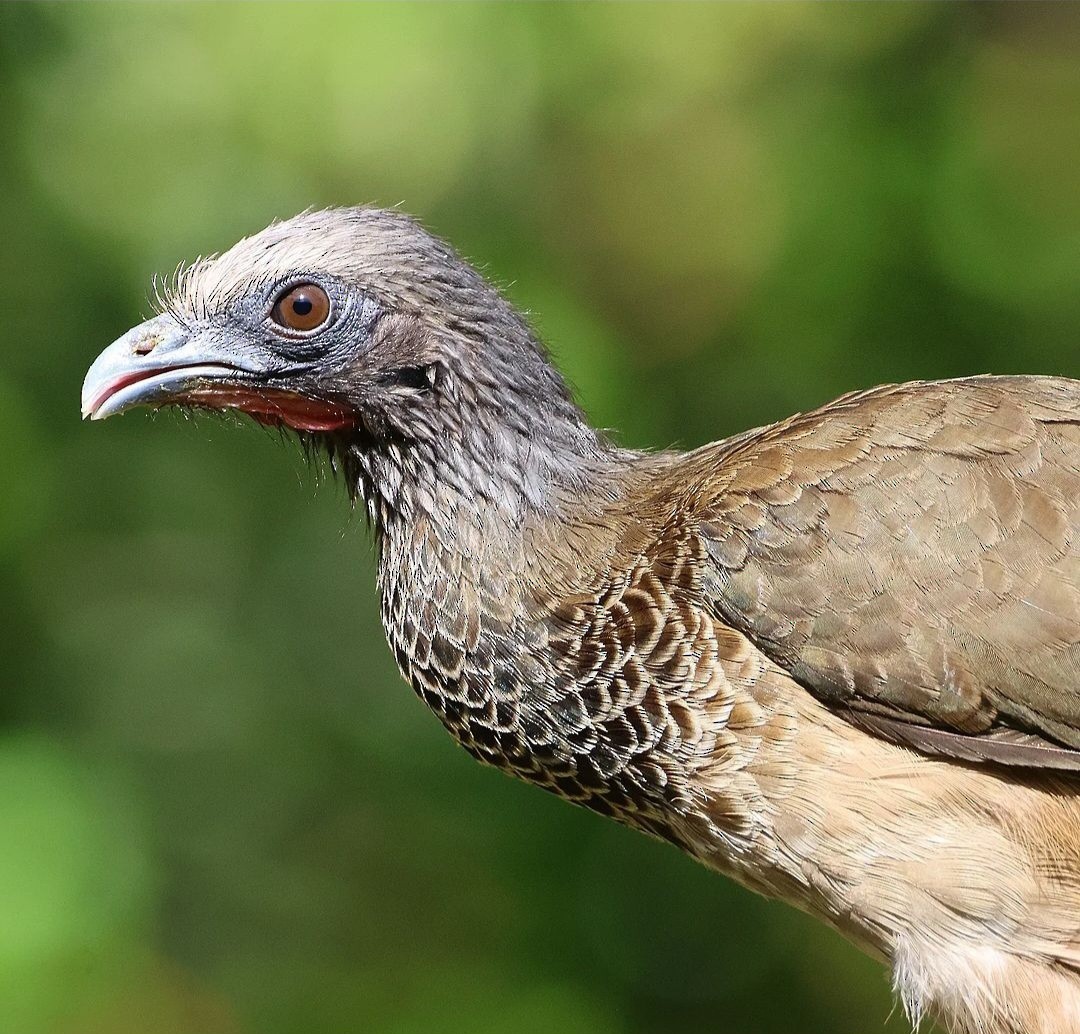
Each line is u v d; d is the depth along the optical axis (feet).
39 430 45.80
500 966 42.09
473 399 25.58
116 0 45.93
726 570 24.36
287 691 46.83
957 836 23.62
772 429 26.27
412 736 44.55
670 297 48.42
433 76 45.73
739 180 48.60
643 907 42.70
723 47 48.21
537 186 48.88
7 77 45.42
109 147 47.37
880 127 47.60
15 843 39.24
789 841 24.07
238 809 45.32
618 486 26.17
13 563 45.85
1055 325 45.32
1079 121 47.65
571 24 46.85
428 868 43.27
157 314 27.94
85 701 46.52
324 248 26.02
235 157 47.65
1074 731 23.61
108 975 38.52
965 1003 23.31
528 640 24.93
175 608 48.19
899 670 23.79
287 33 45.34
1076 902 23.43
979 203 46.21
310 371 26.09
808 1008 43.21
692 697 24.21
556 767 25.35
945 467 24.30
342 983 42.75
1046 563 23.66
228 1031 42.47
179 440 48.26
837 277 45.88
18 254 45.78
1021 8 49.49
